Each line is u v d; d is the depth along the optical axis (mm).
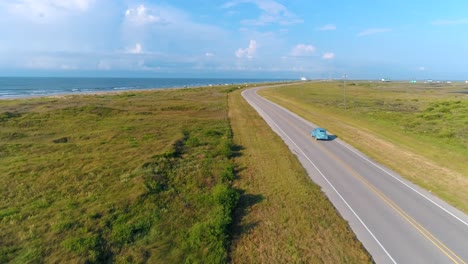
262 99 96125
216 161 30766
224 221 17859
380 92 132125
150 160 29844
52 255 15203
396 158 31922
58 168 27812
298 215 19406
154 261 14875
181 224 18391
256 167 29094
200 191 23391
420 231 17562
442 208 20469
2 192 22828
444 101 79375
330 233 17266
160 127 48344
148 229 17875
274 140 40031
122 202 20906
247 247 16172
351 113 64000
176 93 120312
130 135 42062
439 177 26062
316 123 53469
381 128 47719
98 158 30953
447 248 15938
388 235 17172
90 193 22484
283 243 16453
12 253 15383
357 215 19500
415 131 44406
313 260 14945
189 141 37875
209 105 78375
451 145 36000
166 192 22781
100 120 53438
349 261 14844
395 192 23156
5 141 37719
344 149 35844
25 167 27812
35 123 48625
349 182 25250
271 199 21906
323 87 169875
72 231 17422
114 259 15125
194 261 14805
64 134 42625
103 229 17672
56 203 21016
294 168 28500
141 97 100375
